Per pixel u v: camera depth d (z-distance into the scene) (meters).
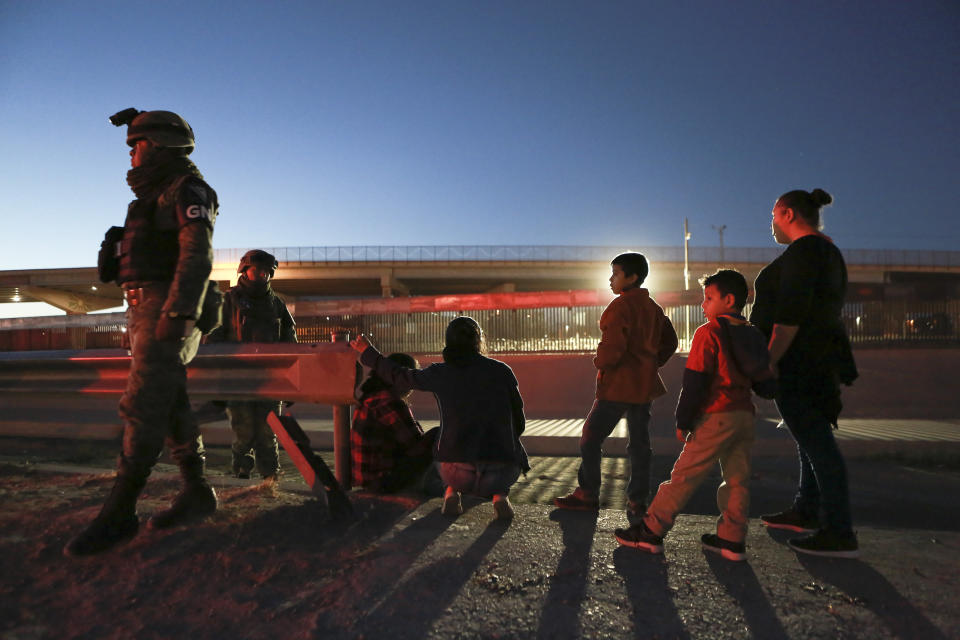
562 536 2.70
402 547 2.48
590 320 15.53
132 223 2.48
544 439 7.28
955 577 2.23
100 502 3.03
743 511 2.46
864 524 3.85
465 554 2.40
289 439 3.18
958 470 5.76
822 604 1.97
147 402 2.41
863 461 6.27
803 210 2.89
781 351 2.63
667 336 3.56
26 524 2.63
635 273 3.49
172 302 2.27
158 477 3.70
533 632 1.74
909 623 1.83
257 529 2.63
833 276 2.68
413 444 3.54
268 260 4.51
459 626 1.77
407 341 16.39
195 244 2.34
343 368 3.29
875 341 15.45
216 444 7.38
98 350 3.92
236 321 4.45
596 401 3.41
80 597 1.94
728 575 2.23
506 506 2.97
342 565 2.25
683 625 1.80
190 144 2.57
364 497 3.33
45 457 5.66
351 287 69.44
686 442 2.58
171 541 2.45
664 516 2.47
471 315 16.12
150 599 1.93
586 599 1.98
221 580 2.08
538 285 70.06
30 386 4.11
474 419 3.04
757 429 8.21
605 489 4.89
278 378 3.48
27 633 1.70
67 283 63.34
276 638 1.69
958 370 12.72
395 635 1.70
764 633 1.75
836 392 2.62
